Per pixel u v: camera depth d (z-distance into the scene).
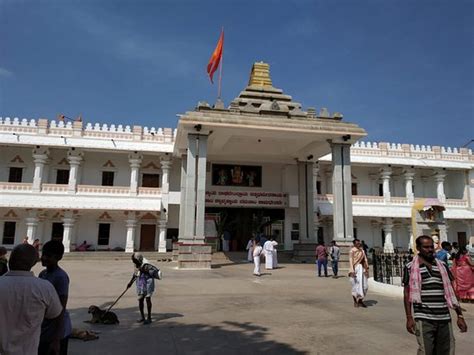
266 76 26.39
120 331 6.72
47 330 3.54
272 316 8.09
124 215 29.64
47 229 28.78
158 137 30.33
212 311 8.55
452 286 4.35
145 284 7.41
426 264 4.34
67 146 27.83
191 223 18.59
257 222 29.16
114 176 30.64
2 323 2.94
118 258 25.14
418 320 4.17
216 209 29.14
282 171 30.55
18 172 29.16
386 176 33.31
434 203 14.57
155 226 30.41
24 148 29.20
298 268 19.91
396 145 34.22
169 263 21.88
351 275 9.48
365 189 34.66
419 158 34.34
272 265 19.45
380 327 7.19
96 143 28.62
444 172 34.69
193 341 6.13
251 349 5.75
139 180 31.09
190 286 12.45
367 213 31.31
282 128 19.95
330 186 33.44
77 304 9.20
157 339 6.21
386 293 11.51
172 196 29.16
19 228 27.92
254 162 29.86
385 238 32.34
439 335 4.10
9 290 3.01
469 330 7.17
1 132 27.52
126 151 29.25
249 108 20.56
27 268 3.23
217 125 19.11
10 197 26.69
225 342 6.09
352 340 6.27
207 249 18.44
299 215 27.16
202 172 19.08
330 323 7.48
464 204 34.59
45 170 29.30
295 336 6.50
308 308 9.06
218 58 21.30
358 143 33.38
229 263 22.03
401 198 33.28
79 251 27.67
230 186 29.33
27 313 3.00
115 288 11.84
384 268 13.31
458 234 35.12
